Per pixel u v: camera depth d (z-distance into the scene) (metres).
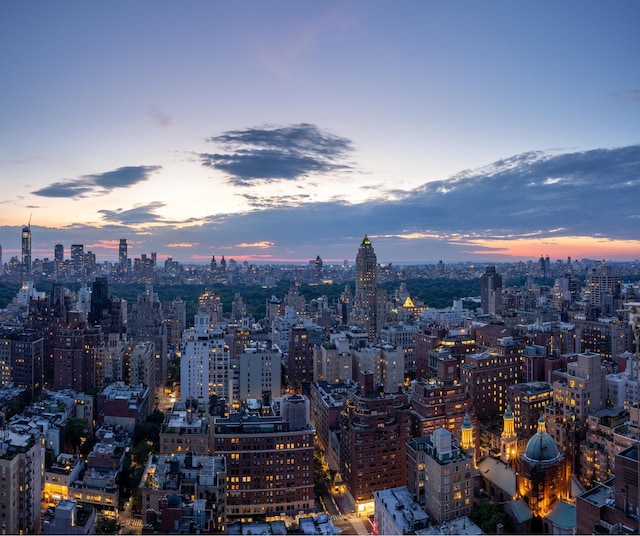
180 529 194.62
